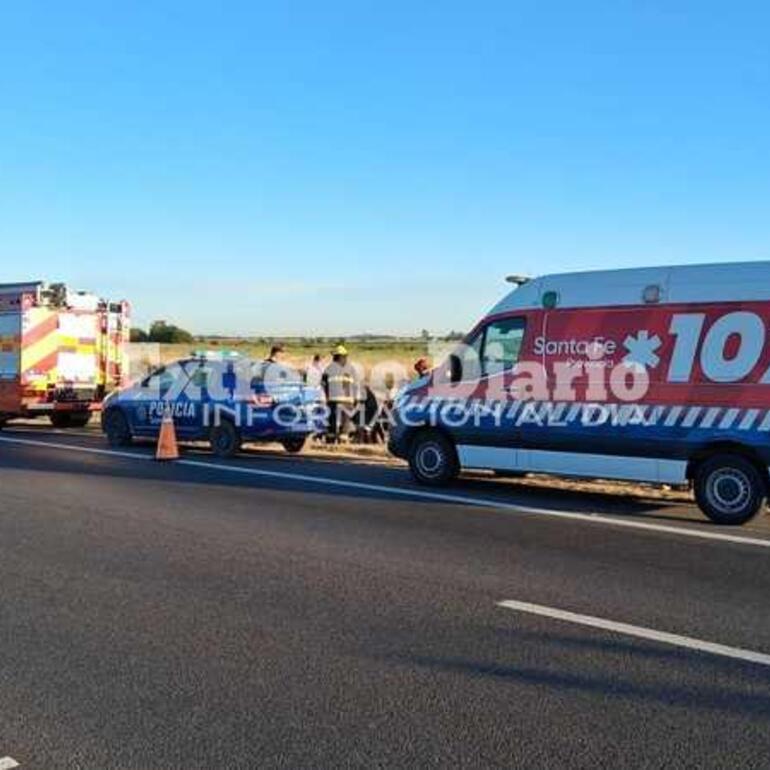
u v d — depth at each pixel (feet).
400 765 14.35
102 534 31.73
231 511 36.29
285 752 14.83
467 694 17.25
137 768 14.30
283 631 21.01
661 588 24.95
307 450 59.06
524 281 40.93
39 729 15.71
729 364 35.22
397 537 31.45
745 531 33.50
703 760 14.52
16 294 72.43
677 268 36.83
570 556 28.78
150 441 63.87
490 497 40.24
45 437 67.82
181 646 19.94
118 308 77.00
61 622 21.67
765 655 19.57
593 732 15.57
